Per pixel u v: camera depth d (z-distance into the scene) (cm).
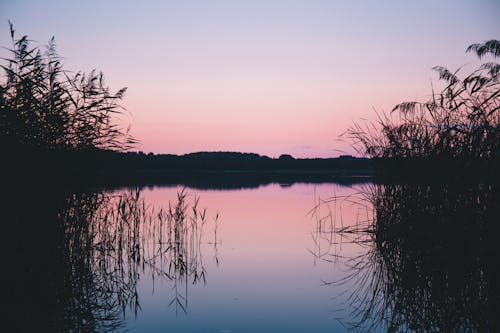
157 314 470
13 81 525
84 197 578
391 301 497
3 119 472
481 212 491
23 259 477
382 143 716
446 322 424
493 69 552
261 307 491
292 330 426
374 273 612
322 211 1254
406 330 417
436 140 575
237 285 571
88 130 588
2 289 461
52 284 503
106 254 679
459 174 521
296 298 521
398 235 647
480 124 507
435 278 521
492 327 400
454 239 512
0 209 470
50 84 553
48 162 516
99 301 507
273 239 861
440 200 552
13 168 479
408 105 641
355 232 914
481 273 476
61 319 448
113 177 652
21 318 437
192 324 442
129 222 766
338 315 463
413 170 617
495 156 478
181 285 570
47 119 516
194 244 812
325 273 624
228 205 1379
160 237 817
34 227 494
